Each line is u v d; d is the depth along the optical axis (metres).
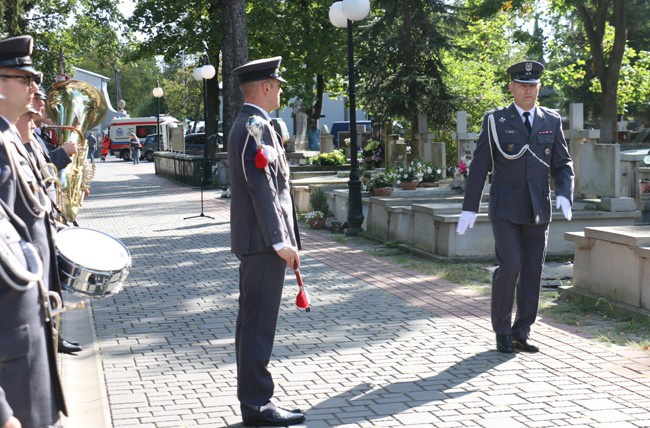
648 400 5.79
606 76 29.47
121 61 40.69
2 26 23.73
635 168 18.72
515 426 5.32
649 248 7.93
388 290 9.98
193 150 52.16
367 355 7.10
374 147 22.16
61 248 4.45
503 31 33.28
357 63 26.75
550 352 7.10
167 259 12.97
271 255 5.37
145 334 8.02
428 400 5.88
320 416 5.59
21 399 3.65
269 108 5.46
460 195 15.78
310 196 18.70
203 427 5.43
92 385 6.39
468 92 27.92
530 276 7.17
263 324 5.43
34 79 4.14
